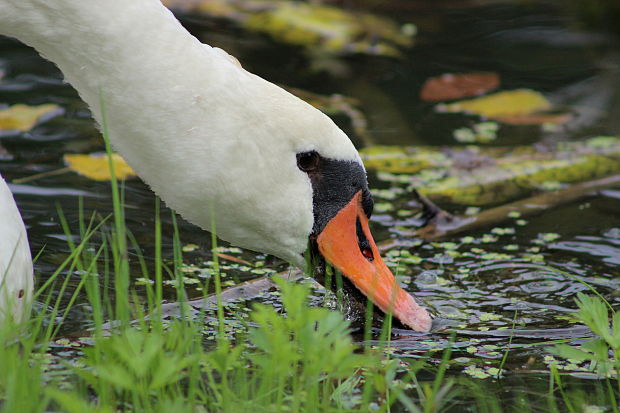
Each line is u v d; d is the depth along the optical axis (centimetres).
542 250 1017
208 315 853
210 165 769
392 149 1248
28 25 774
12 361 655
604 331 725
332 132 791
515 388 741
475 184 1175
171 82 762
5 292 706
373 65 1488
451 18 1661
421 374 759
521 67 1490
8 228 758
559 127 1323
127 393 648
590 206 1119
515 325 857
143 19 764
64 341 774
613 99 1400
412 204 1126
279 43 1546
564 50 1545
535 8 1695
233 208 784
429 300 903
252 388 657
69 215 1037
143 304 861
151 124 767
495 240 1041
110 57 764
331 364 623
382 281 821
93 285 733
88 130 1240
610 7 1645
